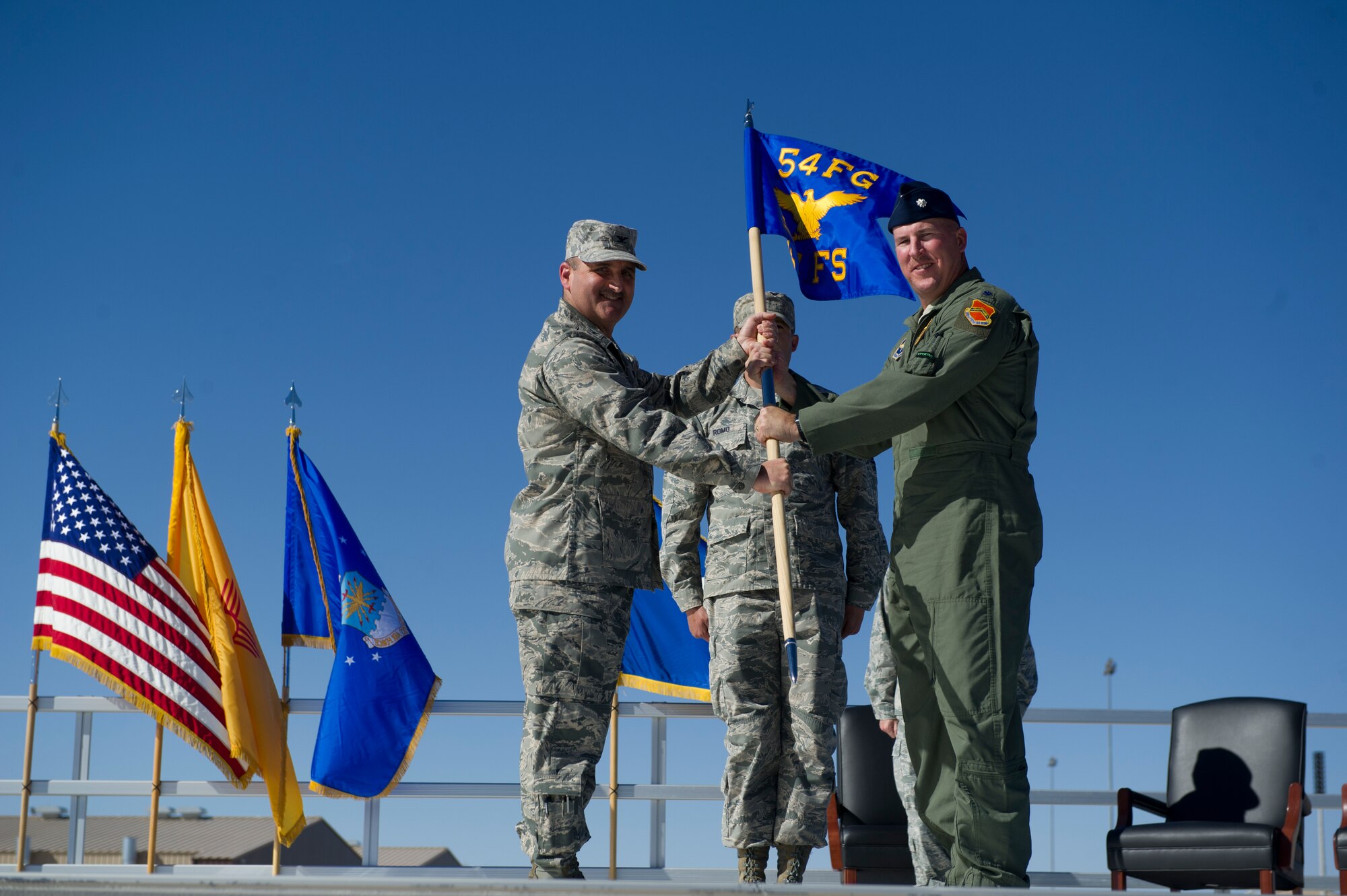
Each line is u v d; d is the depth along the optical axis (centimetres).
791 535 554
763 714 547
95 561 699
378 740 681
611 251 452
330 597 727
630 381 454
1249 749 587
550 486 444
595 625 439
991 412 377
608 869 650
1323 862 662
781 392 471
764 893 267
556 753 435
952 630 362
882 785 670
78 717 675
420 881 258
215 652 701
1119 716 673
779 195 500
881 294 488
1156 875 550
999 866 352
